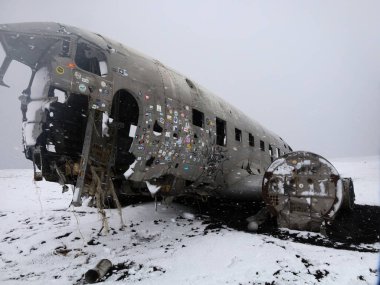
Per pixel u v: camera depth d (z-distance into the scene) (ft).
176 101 21.58
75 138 19.22
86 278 14.03
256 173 32.27
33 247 18.84
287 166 21.61
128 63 19.43
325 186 20.42
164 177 21.84
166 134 20.18
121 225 22.68
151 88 19.90
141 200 29.81
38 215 26.66
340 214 26.86
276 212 21.76
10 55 17.20
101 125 18.47
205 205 29.19
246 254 16.44
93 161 17.84
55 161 18.35
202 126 24.12
